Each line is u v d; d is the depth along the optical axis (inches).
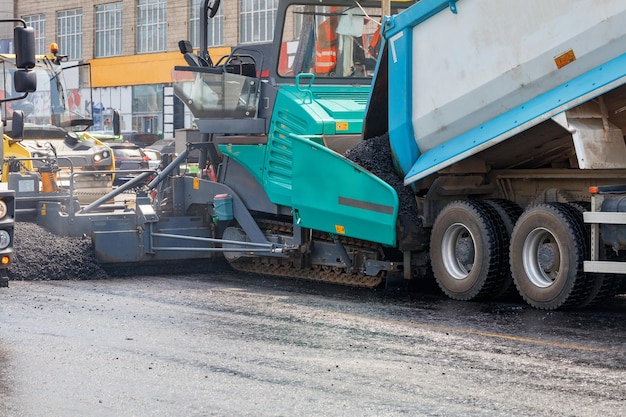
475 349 411.5
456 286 567.2
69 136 954.7
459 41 550.0
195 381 356.5
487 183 593.6
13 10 2844.5
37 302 544.4
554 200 565.0
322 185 621.6
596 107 500.7
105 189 935.7
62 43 2726.4
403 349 411.8
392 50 590.6
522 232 534.6
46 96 935.7
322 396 334.3
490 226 553.3
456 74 553.3
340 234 618.2
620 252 505.7
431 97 569.3
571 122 496.4
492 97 535.8
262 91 676.7
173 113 2448.3
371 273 615.5
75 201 707.4
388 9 674.2
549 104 504.1
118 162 1766.7
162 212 740.7
